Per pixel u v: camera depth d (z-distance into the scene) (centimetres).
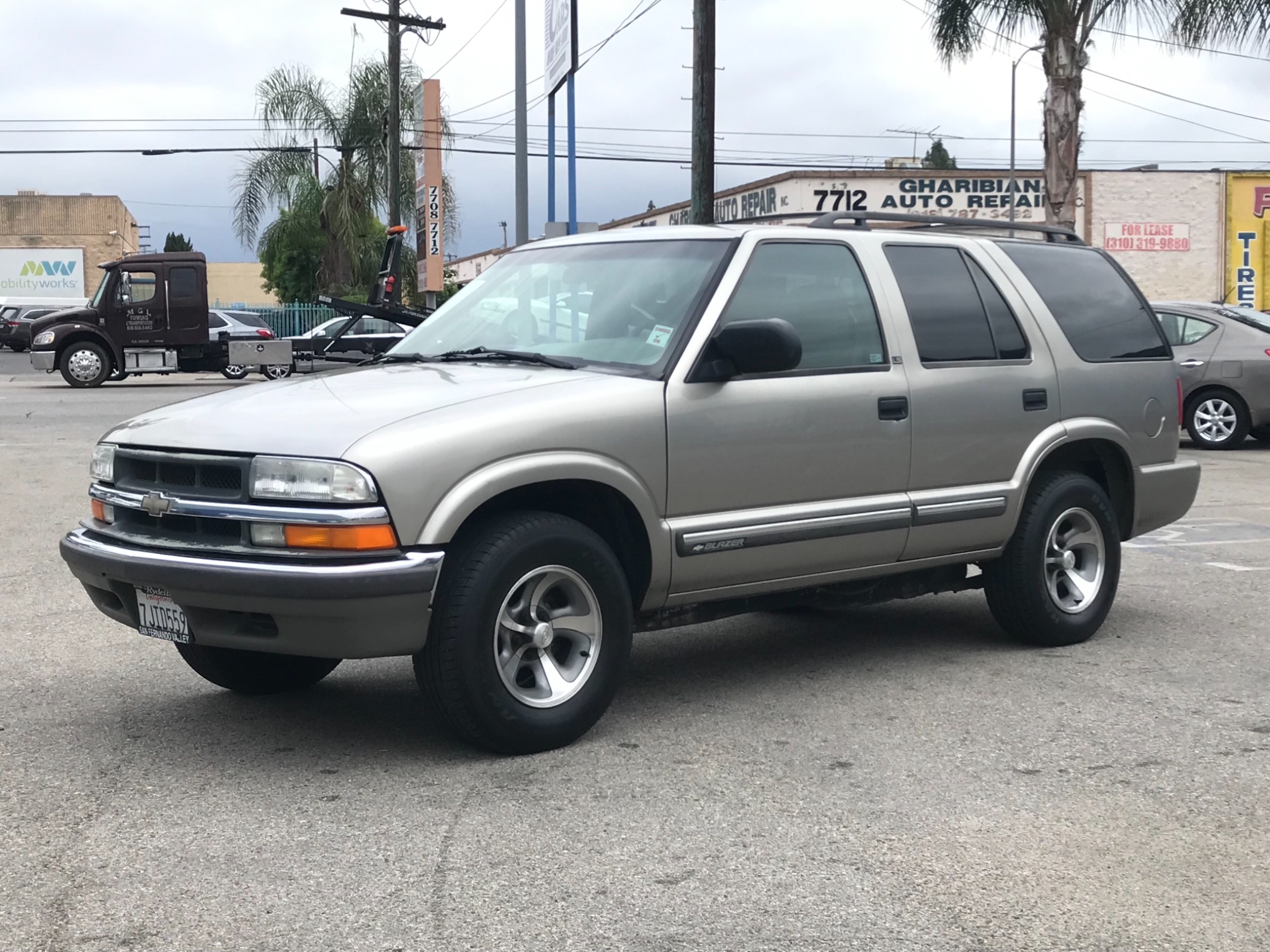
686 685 546
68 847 368
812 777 429
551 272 546
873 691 535
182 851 366
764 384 496
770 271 513
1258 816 395
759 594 509
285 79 3659
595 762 443
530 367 495
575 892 340
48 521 958
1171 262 4178
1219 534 942
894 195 4212
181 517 435
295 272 4069
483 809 398
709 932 317
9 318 4738
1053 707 512
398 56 3184
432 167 3281
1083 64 2016
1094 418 614
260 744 464
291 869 354
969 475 563
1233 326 1486
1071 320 618
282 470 411
